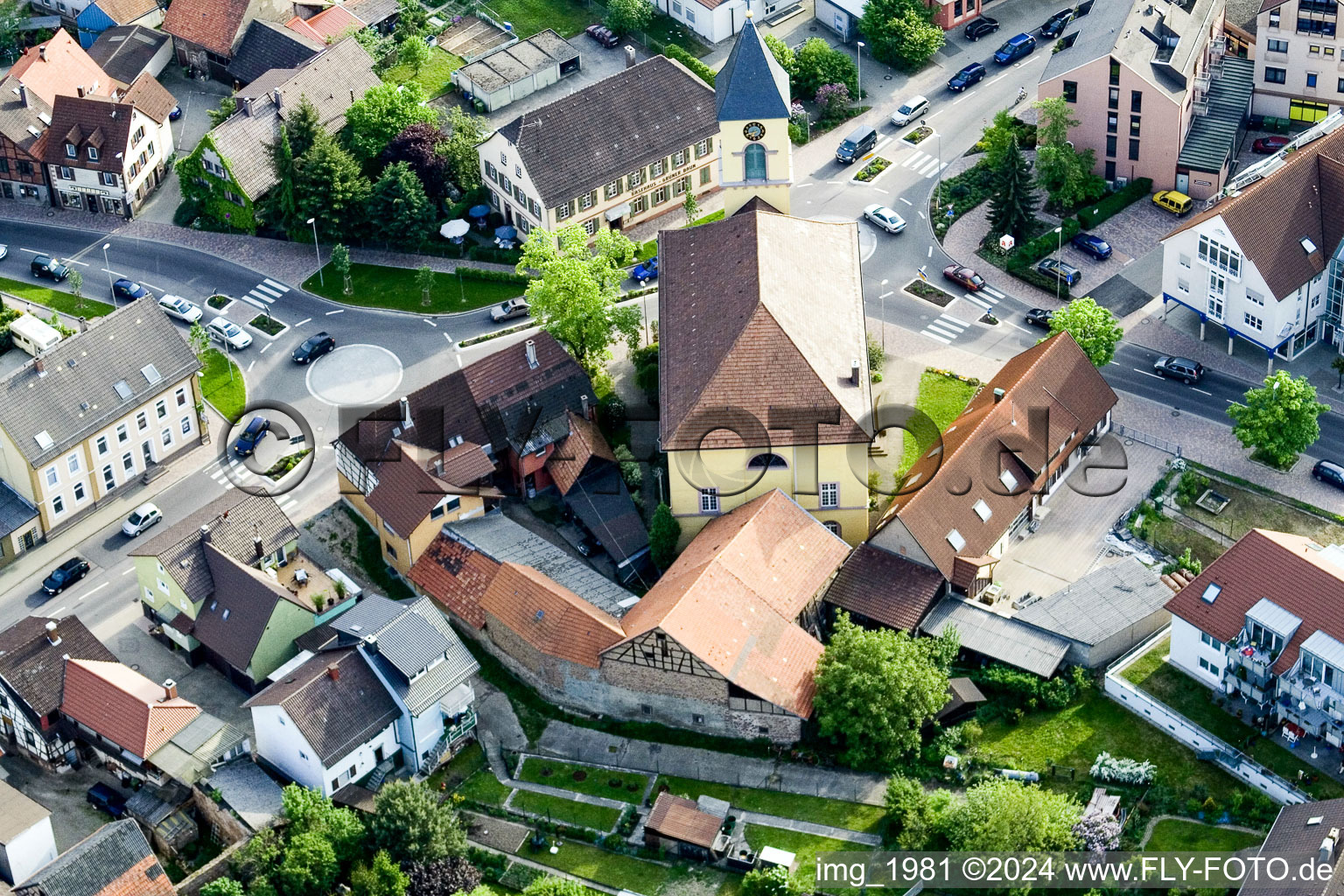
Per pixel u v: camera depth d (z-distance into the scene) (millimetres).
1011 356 195125
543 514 180500
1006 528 170750
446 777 158250
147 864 147000
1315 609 149500
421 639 158375
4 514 181000
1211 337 195375
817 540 166250
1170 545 173500
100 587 177875
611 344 193625
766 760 155875
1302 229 188000
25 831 149000
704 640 154500
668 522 170250
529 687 164750
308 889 147125
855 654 154125
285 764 157000
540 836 152000
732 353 166750
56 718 161500
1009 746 155125
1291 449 177750
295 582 172375
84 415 182000
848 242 184375
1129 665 159625
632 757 157875
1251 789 149375
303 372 199500
